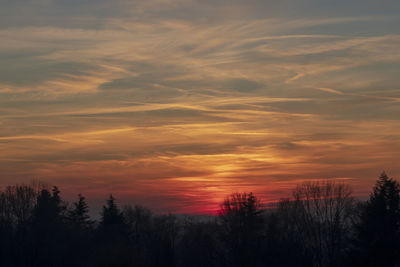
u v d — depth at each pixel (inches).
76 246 3324.3
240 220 3543.3
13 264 3253.0
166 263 3403.1
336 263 3149.6
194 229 3890.3
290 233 3425.2
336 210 3459.6
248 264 3240.7
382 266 2810.0
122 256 3253.0
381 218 2903.5
